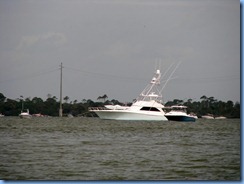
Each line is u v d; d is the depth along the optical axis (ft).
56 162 393.70
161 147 501.15
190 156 436.35
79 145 508.53
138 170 367.86
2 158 411.13
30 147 486.79
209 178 346.95
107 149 476.13
